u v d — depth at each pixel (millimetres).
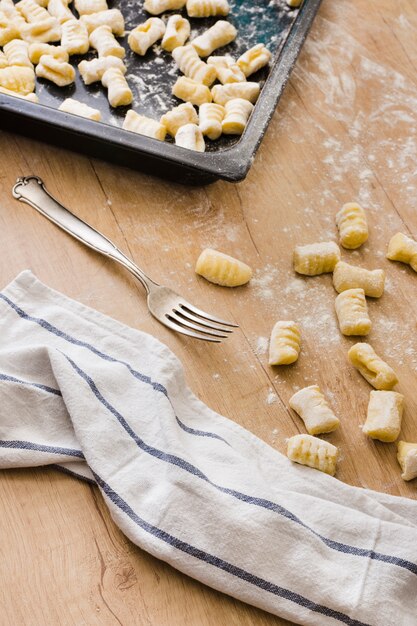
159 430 708
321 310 781
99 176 837
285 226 820
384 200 839
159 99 873
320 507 691
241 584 665
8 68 860
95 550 684
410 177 852
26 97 845
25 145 847
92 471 695
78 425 703
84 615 664
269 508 677
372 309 786
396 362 763
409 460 708
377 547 680
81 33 890
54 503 698
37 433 713
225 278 780
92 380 717
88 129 804
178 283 788
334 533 685
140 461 700
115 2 933
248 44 915
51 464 708
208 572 667
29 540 685
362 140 870
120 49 881
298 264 791
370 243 818
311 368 757
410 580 670
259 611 670
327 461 710
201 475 684
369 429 724
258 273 795
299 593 663
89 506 698
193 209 824
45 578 673
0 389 711
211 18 924
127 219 817
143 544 672
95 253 798
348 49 925
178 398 731
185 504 677
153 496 686
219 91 864
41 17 896
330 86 901
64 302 764
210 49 897
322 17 945
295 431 733
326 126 876
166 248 804
